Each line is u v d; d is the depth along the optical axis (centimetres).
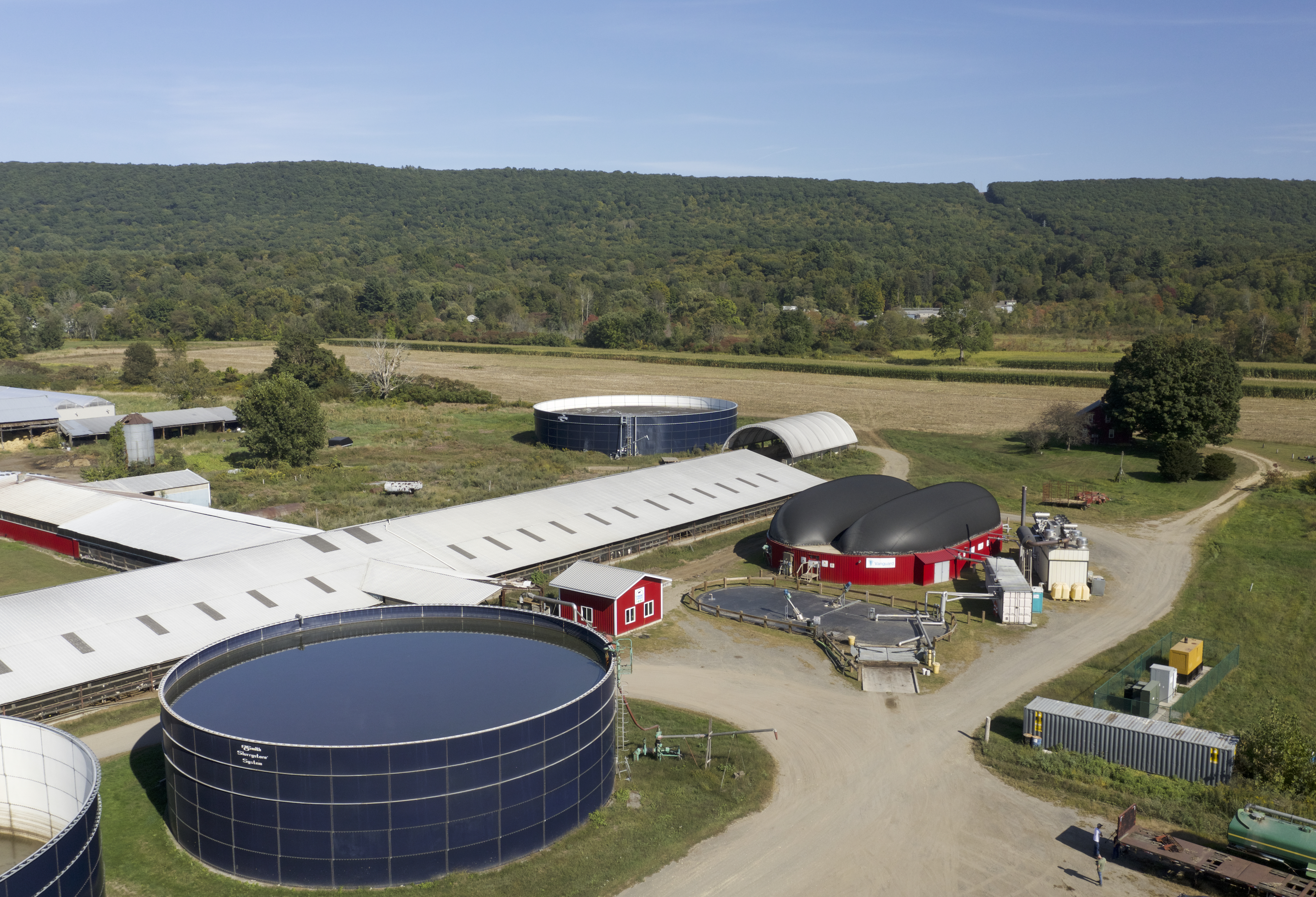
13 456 10688
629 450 10769
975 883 3189
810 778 3906
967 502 7025
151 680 4588
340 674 3831
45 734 3061
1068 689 4809
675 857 3325
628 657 5178
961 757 4100
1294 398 14588
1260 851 3189
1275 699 4719
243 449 10419
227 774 3078
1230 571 6788
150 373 16575
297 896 3031
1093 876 3234
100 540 6525
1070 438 11306
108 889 3055
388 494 8744
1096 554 7244
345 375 15700
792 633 5581
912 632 5538
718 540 7519
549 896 3064
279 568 5488
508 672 3853
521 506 6931
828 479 9581
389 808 3038
